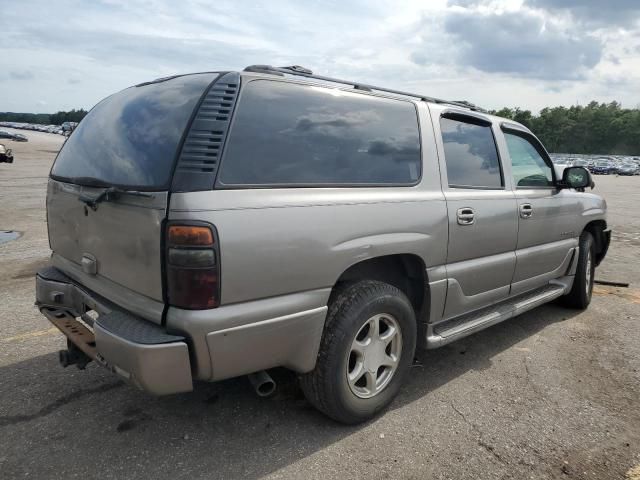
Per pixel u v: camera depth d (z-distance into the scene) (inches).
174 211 85.3
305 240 96.7
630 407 128.4
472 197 137.9
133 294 95.9
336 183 106.1
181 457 102.1
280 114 100.7
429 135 130.6
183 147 88.8
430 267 126.3
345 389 108.8
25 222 382.6
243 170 92.0
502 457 106.0
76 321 116.9
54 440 106.6
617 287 249.4
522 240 160.1
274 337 95.0
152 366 84.4
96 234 104.1
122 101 118.6
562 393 135.0
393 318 118.0
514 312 159.0
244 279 89.2
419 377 142.9
